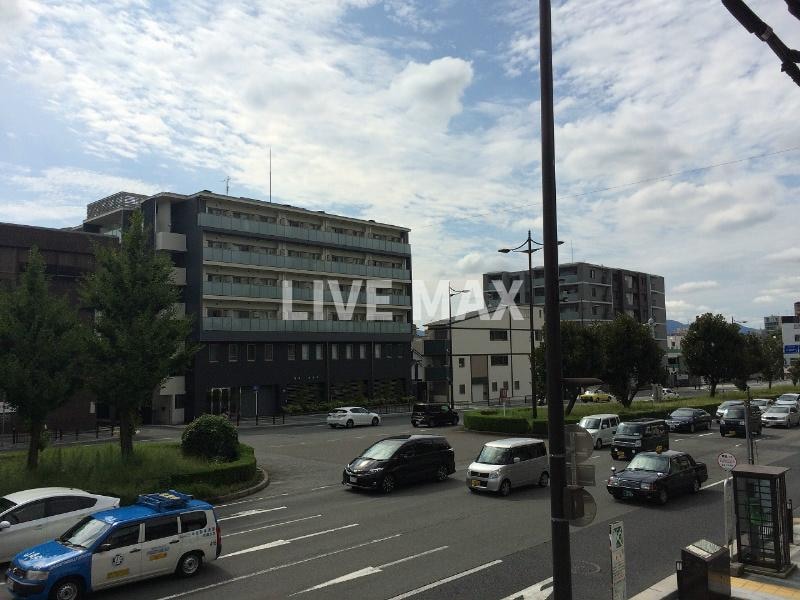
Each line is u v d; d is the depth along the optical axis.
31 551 10.09
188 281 47.31
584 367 36.41
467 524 14.40
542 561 11.39
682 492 17.64
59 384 17.86
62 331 18.84
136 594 9.88
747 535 10.66
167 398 45.41
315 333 53.44
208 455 21.11
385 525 14.34
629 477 16.94
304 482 20.77
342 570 10.93
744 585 9.76
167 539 10.51
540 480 19.47
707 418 36.91
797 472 21.14
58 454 19.31
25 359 17.89
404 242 65.19
